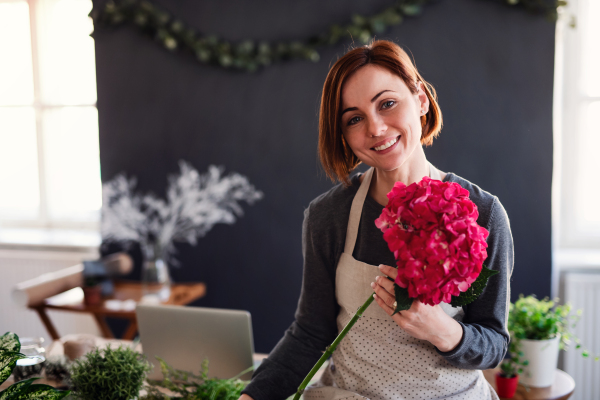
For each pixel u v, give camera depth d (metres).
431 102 1.12
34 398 0.99
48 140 3.81
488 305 1.06
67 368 1.51
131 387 1.23
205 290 3.33
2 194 3.96
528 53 2.75
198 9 3.17
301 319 1.26
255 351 3.32
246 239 3.26
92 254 3.53
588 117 3.03
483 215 1.03
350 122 1.06
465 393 1.12
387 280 0.94
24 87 3.80
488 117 2.83
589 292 2.79
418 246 0.81
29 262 3.56
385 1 2.92
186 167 3.29
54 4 3.69
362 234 1.14
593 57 2.98
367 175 1.18
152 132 3.32
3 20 3.77
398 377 1.11
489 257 1.04
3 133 3.88
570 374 2.81
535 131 2.79
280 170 3.17
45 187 3.86
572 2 2.96
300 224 3.17
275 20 3.08
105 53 3.33
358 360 1.15
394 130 1.02
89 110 3.73
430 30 2.86
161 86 3.28
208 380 1.38
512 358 1.73
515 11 2.74
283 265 3.22
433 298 0.81
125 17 3.23
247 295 3.29
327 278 1.22
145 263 2.86
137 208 3.38
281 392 1.22
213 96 3.21
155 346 1.55
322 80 3.05
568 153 3.07
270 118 3.15
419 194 0.84
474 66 2.83
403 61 1.02
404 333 1.10
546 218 2.80
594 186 3.07
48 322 2.80
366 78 1.00
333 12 3.00
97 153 3.77
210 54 3.15
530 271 2.84
